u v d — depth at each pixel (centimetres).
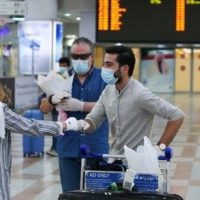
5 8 1931
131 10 1797
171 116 514
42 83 559
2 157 437
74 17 3098
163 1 1789
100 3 1791
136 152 480
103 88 600
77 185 601
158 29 1797
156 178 455
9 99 2019
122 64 524
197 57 3934
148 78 3941
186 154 1344
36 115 1295
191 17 1786
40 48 2569
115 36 1798
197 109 2628
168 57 3919
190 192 943
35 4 2552
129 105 526
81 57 587
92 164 493
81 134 588
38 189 967
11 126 437
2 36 3027
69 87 563
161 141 515
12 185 995
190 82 3956
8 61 3138
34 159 1280
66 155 593
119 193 440
